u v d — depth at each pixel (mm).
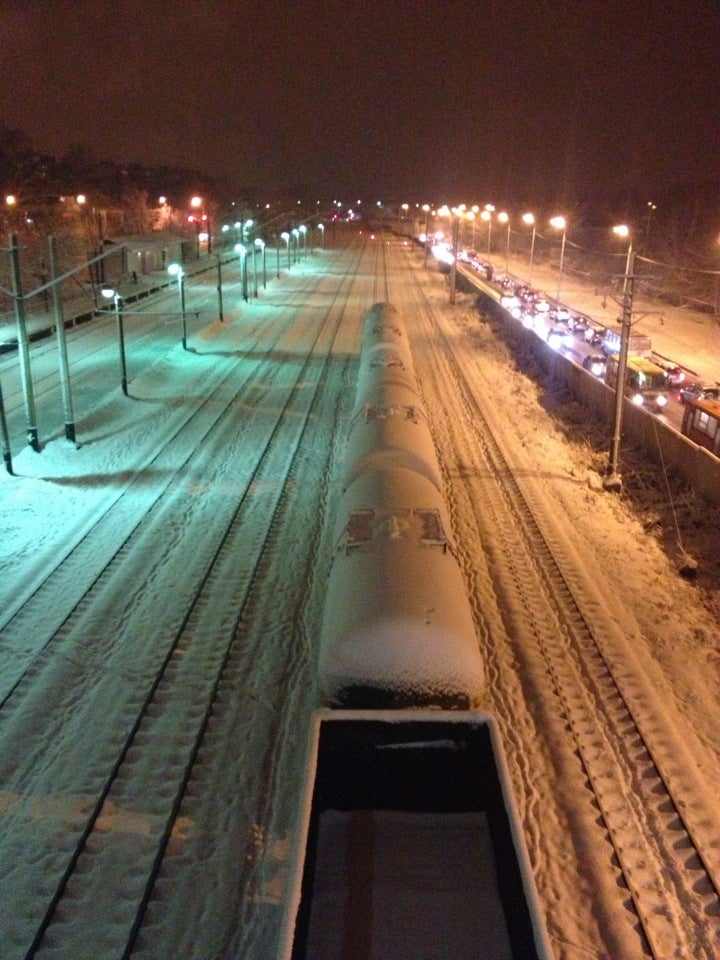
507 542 17578
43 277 58750
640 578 16234
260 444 24469
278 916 8258
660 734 11250
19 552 16578
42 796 9859
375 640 9055
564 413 29250
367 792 7949
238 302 55625
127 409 28000
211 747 10797
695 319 53250
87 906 8398
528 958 5547
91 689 12023
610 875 8977
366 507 12000
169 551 16750
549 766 10633
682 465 21516
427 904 6633
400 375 21609
